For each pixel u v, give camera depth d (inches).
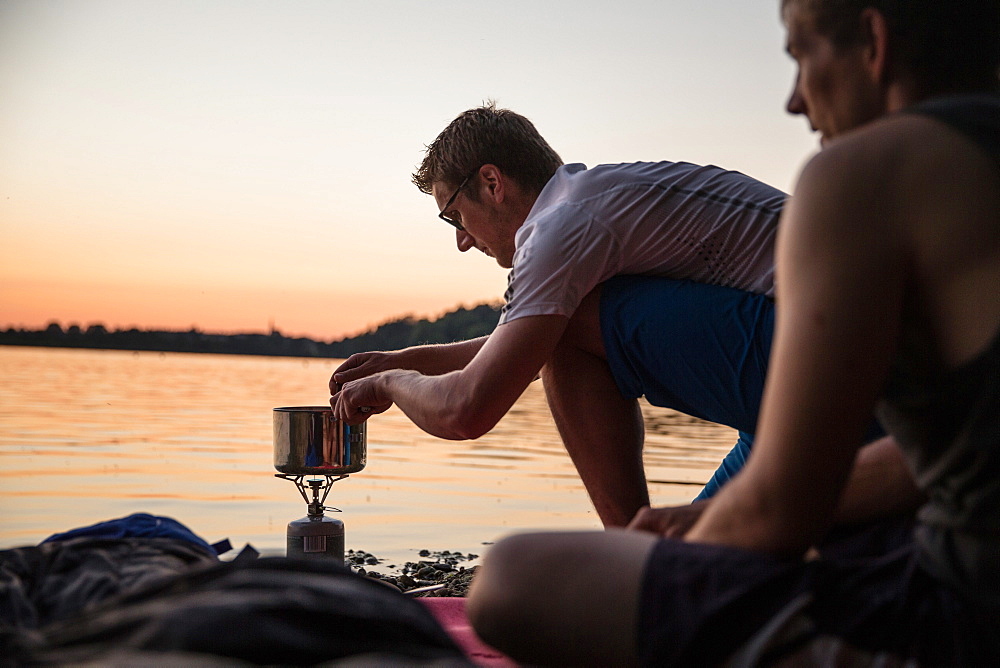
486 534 167.5
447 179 96.6
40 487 201.8
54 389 582.2
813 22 43.6
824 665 37.2
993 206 36.6
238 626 36.2
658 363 79.7
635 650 40.3
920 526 41.6
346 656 37.6
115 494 194.1
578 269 78.0
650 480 216.2
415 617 41.8
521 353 76.6
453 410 76.9
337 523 88.5
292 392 610.9
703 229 78.7
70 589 51.4
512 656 44.1
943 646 37.8
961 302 36.8
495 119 95.6
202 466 240.4
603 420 84.1
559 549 43.0
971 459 37.4
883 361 37.9
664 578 40.4
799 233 38.9
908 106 41.7
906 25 41.1
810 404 37.7
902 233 37.6
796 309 38.4
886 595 39.6
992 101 39.1
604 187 80.4
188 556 56.7
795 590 38.9
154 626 36.8
